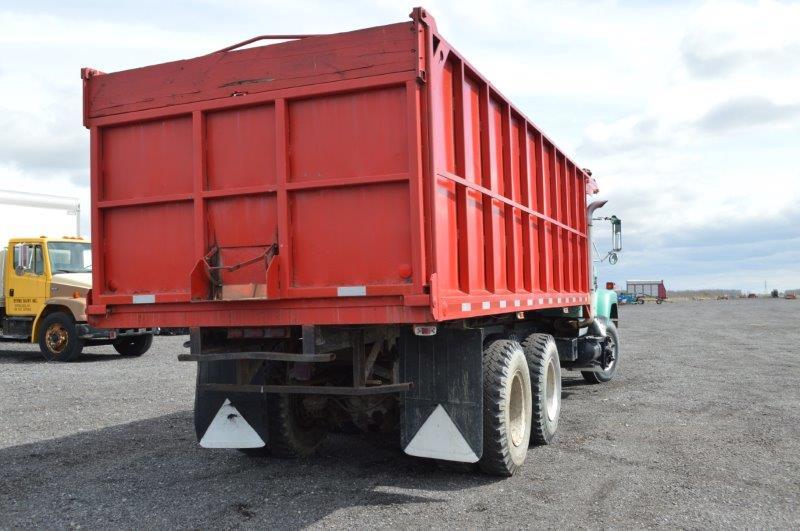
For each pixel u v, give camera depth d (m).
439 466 5.43
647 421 7.40
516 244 6.28
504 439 5.13
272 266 4.39
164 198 4.88
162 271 4.95
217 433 5.46
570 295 8.35
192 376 11.44
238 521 4.31
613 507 4.52
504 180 6.06
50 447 6.40
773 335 19.11
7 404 8.73
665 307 45.53
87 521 4.35
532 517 4.33
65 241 14.94
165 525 4.26
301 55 4.47
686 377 10.83
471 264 5.04
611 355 10.45
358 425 5.71
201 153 4.75
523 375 5.68
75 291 13.95
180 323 4.84
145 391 9.79
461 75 4.93
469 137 5.19
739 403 8.38
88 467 5.68
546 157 7.65
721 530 4.08
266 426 5.41
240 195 4.65
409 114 4.19
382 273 4.30
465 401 4.90
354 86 4.31
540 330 8.66
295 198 4.52
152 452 6.20
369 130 4.34
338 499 4.76
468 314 4.77
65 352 13.92
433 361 4.99
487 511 4.46
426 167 4.23
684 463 5.63
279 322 4.52
